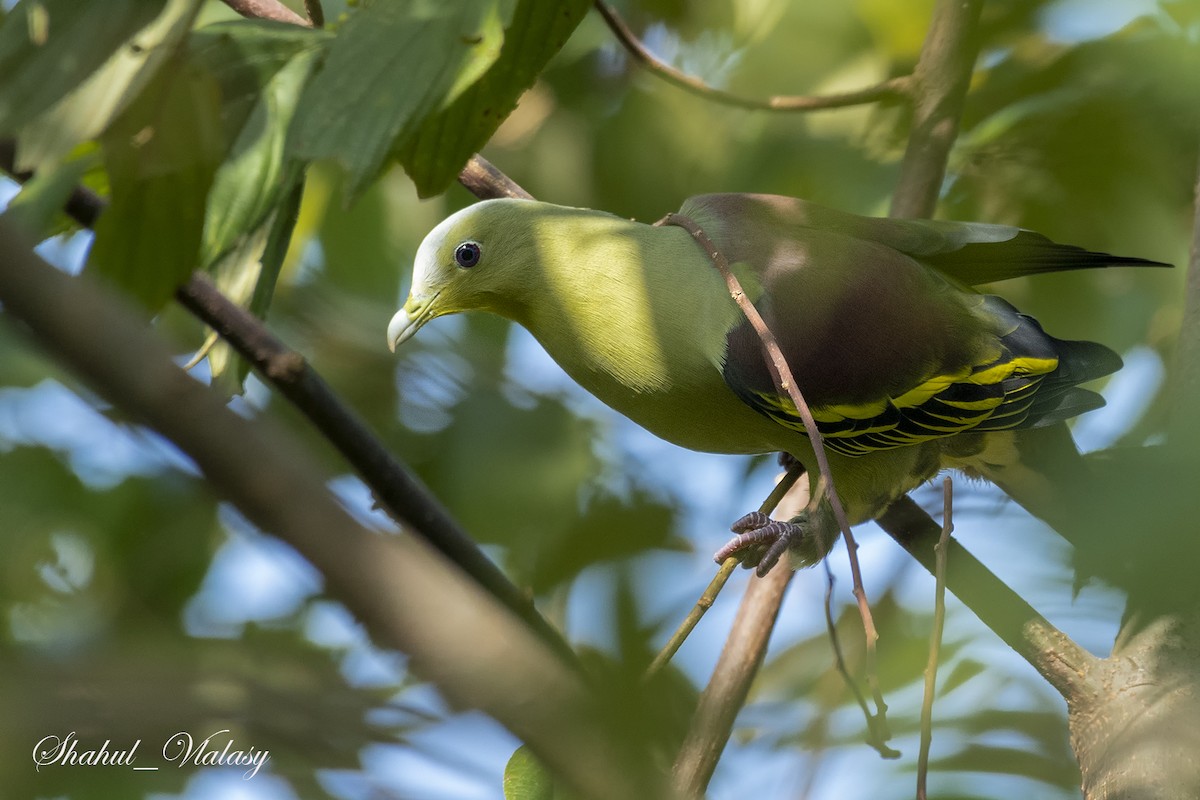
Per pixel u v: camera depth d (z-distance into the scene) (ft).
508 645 7.37
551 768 7.66
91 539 26.58
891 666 24.02
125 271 14.78
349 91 13.73
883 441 25.25
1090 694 18.28
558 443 29.53
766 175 28.89
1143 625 18.47
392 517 13.28
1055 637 18.79
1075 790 21.66
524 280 25.84
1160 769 16.65
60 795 13.38
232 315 12.95
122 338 6.40
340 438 12.88
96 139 14.83
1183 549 13.58
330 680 9.78
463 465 29.27
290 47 16.10
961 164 25.05
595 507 28.25
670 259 25.11
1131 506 13.91
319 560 6.68
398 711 9.61
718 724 21.77
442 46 13.70
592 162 30.48
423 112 13.60
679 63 29.71
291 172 15.76
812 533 24.35
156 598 26.20
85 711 8.53
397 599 6.84
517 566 27.78
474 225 26.08
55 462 26.99
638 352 25.05
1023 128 22.12
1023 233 24.36
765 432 26.07
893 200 25.53
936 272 25.81
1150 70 17.47
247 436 6.58
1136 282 28.25
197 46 15.72
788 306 24.49
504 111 17.49
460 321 32.96
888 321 24.58
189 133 14.51
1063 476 25.95
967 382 24.88
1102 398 24.75
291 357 12.96
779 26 24.44
